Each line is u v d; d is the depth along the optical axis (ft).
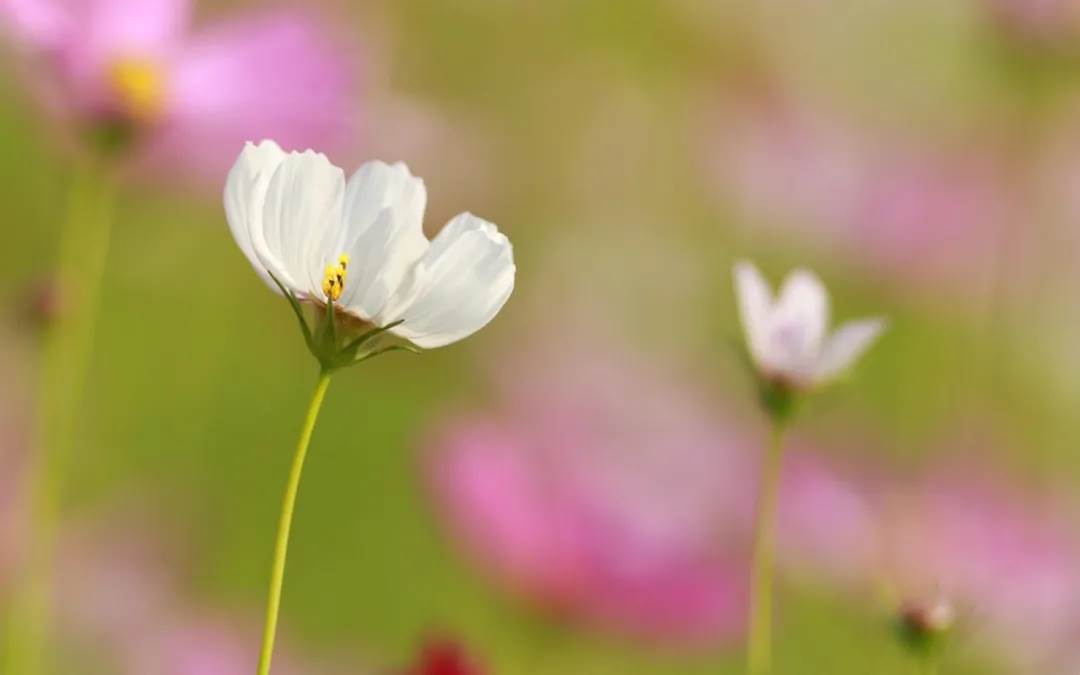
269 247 3.08
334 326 3.08
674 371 5.67
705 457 4.60
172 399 5.52
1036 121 6.09
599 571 3.81
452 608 4.98
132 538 4.70
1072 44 5.82
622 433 4.80
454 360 5.79
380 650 4.91
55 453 4.17
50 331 3.89
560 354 5.62
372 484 5.49
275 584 3.02
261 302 5.78
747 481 4.46
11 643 3.88
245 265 5.73
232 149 4.30
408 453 5.24
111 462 5.13
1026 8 5.87
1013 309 5.98
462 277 3.09
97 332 5.42
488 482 3.84
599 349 5.74
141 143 4.06
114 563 4.58
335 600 5.16
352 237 3.10
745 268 3.53
